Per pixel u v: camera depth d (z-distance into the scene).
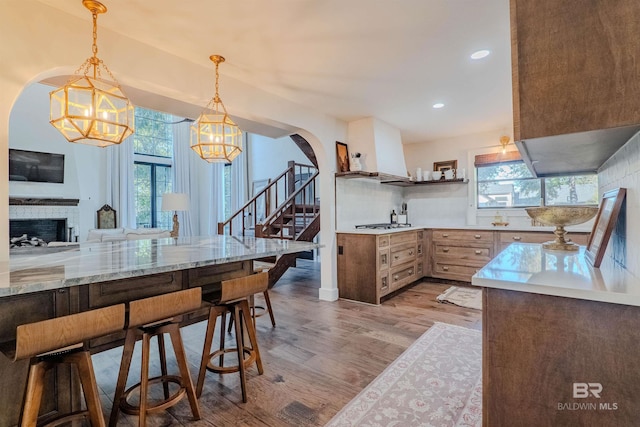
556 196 4.70
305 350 2.69
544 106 1.07
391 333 3.04
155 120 8.91
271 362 2.49
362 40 2.41
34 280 1.35
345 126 4.50
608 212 1.49
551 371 1.04
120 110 2.15
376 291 3.95
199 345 2.84
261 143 8.90
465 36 2.38
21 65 1.86
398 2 1.98
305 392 2.08
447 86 3.29
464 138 5.39
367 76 3.04
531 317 1.08
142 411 1.64
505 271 1.27
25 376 1.56
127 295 1.86
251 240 3.26
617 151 1.50
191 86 2.70
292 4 1.99
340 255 4.25
